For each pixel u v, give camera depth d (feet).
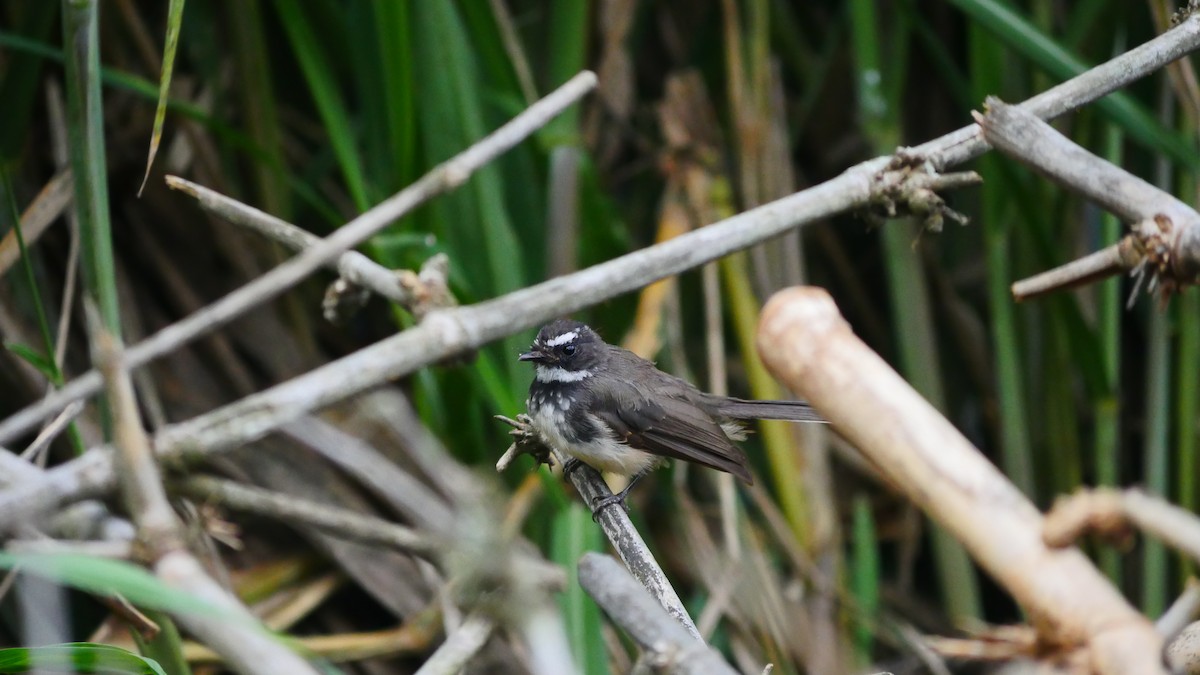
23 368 34.17
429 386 32.81
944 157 25.39
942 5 45.24
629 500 35.47
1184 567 38.11
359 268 23.85
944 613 41.65
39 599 17.37
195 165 38.55
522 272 36.17
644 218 45.16
